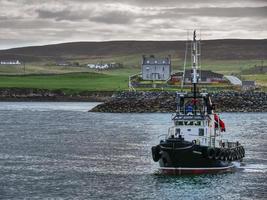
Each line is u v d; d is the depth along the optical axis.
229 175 85.25
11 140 127.69
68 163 96.06
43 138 131.75
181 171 85.31
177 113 88.62
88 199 70.88
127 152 108.75
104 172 87.94
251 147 114.81
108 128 155.50
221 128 93.81
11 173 86.69
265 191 75.19
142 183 79.81
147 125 163.62
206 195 72.88
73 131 148.00
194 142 85.62
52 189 76.00
